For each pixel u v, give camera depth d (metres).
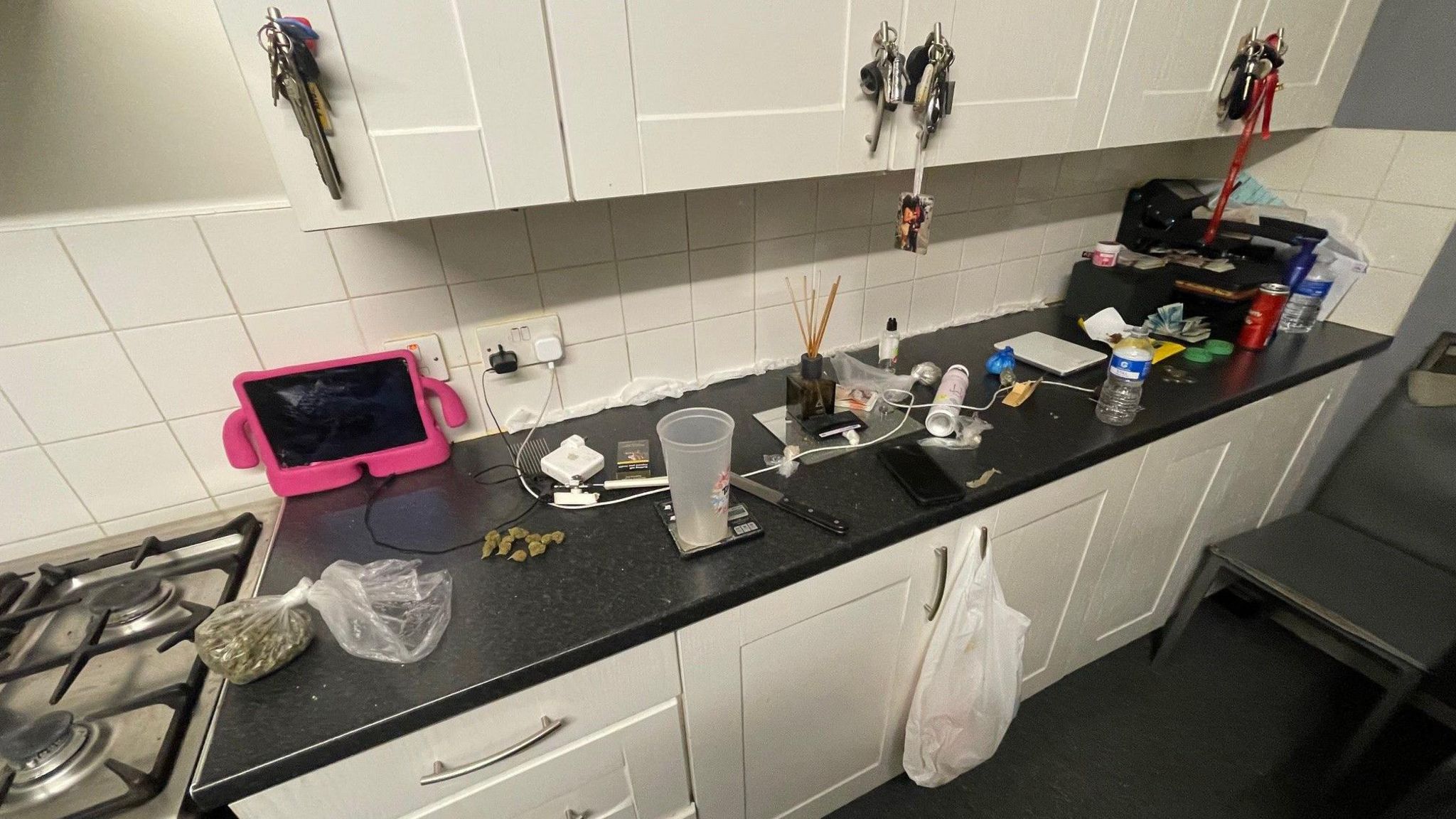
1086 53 0.96
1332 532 1.43
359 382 0.96
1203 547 1.49
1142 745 1.40
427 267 0.97
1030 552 1.10
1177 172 1.72
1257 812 1.26
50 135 0.74
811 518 0.87
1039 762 1.37
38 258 0.77
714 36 0.70
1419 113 1.29
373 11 0.55
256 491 1.00
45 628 0.79
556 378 1.15
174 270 0.84
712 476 0.80
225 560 0.84
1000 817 1.27
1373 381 1.47
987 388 1.27
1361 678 1.53
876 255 1.38
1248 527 1.59
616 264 1.11
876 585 0.92
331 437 0.98
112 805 0.56
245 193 0.85
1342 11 1.23
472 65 0.60
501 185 0.67
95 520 0.91
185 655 0.73
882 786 1.34
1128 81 1.02
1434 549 1.33
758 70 0.74
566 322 1.11
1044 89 0.95
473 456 1.08
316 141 0.56
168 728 0.63
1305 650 1.61
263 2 0.52
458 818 0.72
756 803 1.04
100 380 0.85
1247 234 1.42
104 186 0.78
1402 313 1.39
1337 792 1.28
